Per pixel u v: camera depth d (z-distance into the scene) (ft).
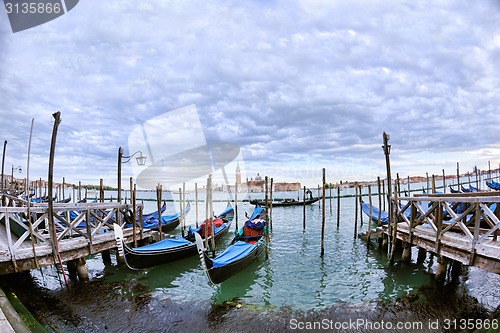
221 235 54.29
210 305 27.50
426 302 26.48
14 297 24.20
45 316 24.47
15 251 26.61
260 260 41.42
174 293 30.53
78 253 32.14
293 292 30.78
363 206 67.56
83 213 33.17
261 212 70.23
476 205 24.07
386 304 26.71
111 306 27.09
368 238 45.78
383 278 33.86
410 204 35.86
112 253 44.75
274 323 23.80
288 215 91.76
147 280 34.12
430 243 30.83
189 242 40.45
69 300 28.14
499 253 22.00
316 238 56.08
